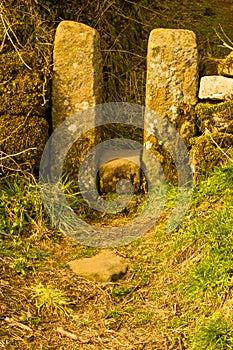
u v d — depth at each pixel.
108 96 9.62
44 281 6.70
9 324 6.04
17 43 7.90
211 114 7.73
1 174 7.72
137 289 6.72
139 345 6.00
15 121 7.74
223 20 11.84
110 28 10.09
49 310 6.31
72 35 7.73
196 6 12.07
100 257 7.08
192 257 6.73
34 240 7.32
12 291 6.46
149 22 11.07
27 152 7.77
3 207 7.46
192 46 7.71
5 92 7.71
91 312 6.40
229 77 7.77
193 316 6.14
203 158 7.63
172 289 6.53
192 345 5.84
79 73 7.79
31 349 5.82
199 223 6.96
